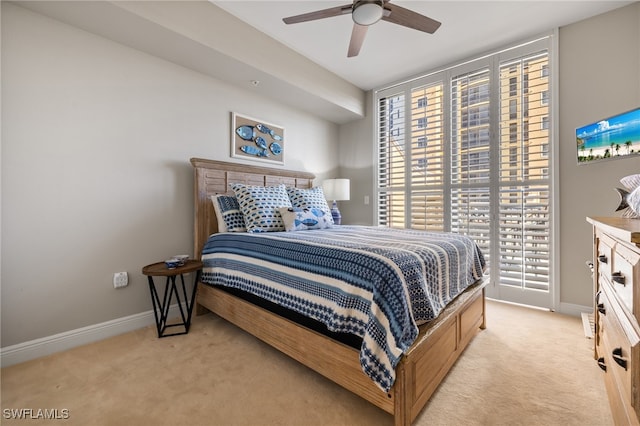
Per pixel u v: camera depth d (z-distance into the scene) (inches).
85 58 78.9
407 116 140.8
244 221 99.7
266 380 61.2
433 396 55.8
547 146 102.9
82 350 74.4
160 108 94.3
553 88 101.0
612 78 91.2
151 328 88.7
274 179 126.2
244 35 97.2
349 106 145.9
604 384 58.8
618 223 43.5
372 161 155.3
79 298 78.0
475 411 51.8
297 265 61.7
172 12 79.2
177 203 98.8
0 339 66.6
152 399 55.2
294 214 99.4
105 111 82.5
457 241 74.9
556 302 100.9
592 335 79.4
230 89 114.3
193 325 90.6
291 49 114.2
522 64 107.3
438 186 130.7
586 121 95.3
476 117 119.2
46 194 72.7
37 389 58.1
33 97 70.7
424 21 72.6
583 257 96.3
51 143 73.5
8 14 67.4
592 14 93.4
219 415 50.9
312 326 59.4
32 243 70.7
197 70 103.1
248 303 75.9
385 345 44.7
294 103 136.4
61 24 75.0
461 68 123.0
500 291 112.8
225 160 112.8
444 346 59.4
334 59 123.0
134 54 88.4
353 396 56.2
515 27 100.7
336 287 52.9
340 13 70.4
